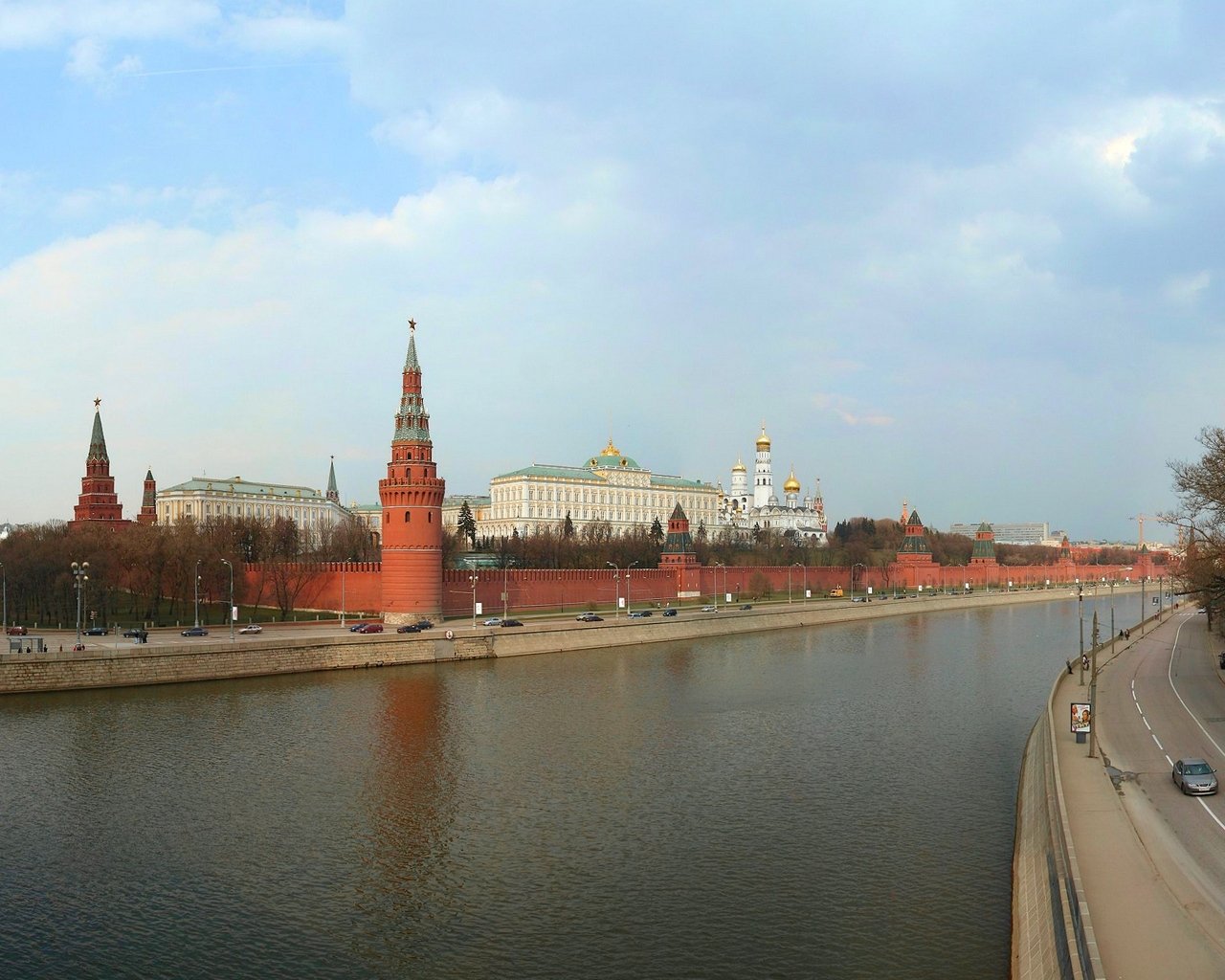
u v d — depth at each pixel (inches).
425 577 5246.1
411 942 1572.3
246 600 5812.0
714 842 1987.0
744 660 4707.2
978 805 2224.4
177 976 1471.5
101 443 7071.9
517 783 2417.6
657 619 5674.2
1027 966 1374.3
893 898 1706.4
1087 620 7071.9
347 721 3110.2
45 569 5000.0
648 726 3070.9
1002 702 3535.9
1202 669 3870.6
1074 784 2037.4
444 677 4033.0
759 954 1513.3
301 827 2091.5
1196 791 1942.7
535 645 4884.4
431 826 2094.0
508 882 1793.8
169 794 2305.6
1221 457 3056.1
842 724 3117.6
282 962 1513.3
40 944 1572.3
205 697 3474.4
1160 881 1462.8
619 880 1801.2
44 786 2364.7
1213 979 1144.8
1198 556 3599.9
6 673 3371.1
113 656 3575.3
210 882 1803.6
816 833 2039.9
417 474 5246.1
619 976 1456.7
